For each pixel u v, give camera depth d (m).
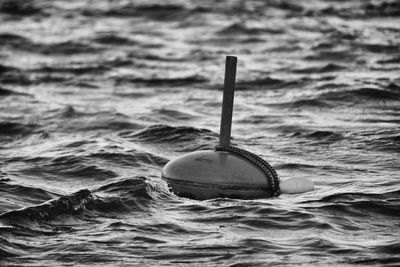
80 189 38.06
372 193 38.69
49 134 54.66
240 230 33.56
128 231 33.41
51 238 32.50
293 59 89.31
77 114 61.62
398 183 40.66
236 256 30.70
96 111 62.72
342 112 61.34
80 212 35.38
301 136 52.69
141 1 135.25
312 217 34.97
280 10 127.25
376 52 91.38
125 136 53.62
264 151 48.78
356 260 30.25
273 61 88.44
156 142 51.84
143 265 29.94
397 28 108.50
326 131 53.16
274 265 29.80
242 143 51.00
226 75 38.53
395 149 48.47
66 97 71.69
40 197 38.81
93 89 75.94
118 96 72.19
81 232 33.25
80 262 30.17
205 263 30.09
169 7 129.75
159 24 118.50
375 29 107.69
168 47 99.94
